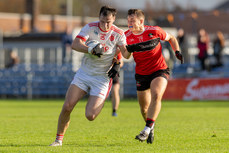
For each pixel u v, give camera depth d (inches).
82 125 1503.4
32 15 6825.8
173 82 3154.5
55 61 3976.4
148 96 1093.1
